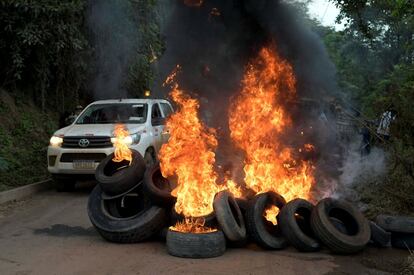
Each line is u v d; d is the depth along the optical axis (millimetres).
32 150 14211
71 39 14742
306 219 6891
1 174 11570
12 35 14273
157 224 6922
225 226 6410
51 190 11367
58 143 10773
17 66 14586
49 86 17516
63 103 17969
